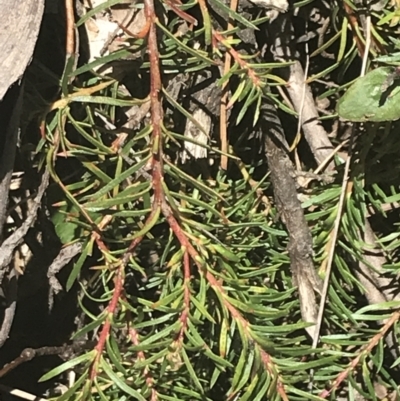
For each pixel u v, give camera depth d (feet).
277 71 0.89
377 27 0.81
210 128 0.85
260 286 0.89
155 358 0.73
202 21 0.79
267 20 0.81
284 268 0.92
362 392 0.84
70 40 0.72
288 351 0.77
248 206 0.90
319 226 0.90
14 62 0.65
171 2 0.71
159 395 0.78
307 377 0.78
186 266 0.72
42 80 0.85
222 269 0.78
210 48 0.79
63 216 0.86
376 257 0.92
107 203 0.70
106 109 0.82
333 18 0.84
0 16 0.66
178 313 0.76
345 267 0.89
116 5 0.79
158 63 0.70
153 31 0.69
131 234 0.87
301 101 0.89
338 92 0.92
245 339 0.75
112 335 0.75
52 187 0.89
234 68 0.74
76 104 0.82
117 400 0.81
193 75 0.82
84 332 0.73
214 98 0.83
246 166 0.90
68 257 0.87
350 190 0.86
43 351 0.77
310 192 0.92
